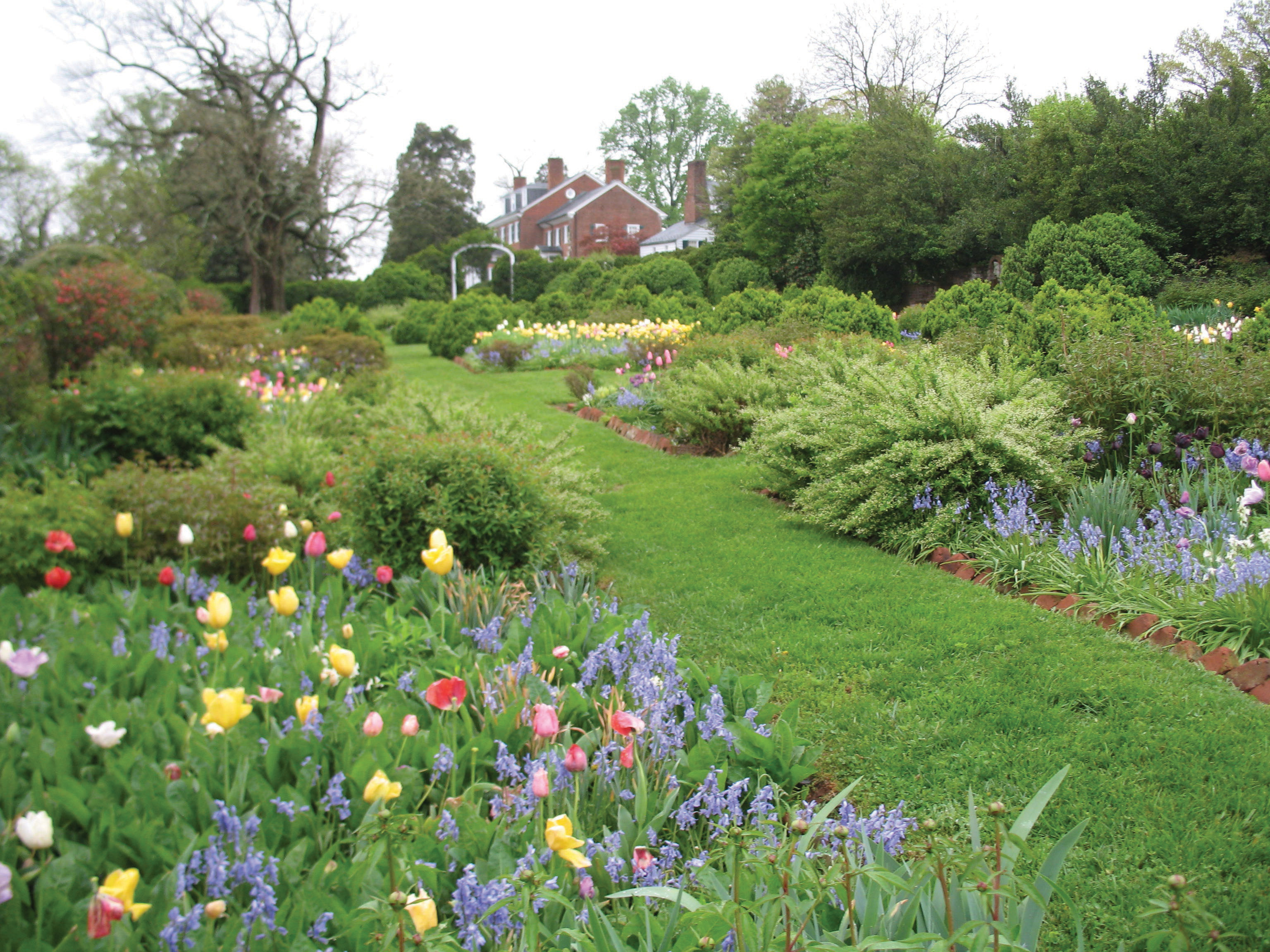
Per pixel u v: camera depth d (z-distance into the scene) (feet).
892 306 114.01
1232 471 17.87
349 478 17.98
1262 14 110.52
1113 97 92.38
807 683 13.05
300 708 9.36
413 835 7.25
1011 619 14.57
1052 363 28.19
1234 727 10.78
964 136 113.80
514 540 17.84
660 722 10.05
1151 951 6.91
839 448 20.99
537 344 70.13
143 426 26.11
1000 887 6.23
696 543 20.75
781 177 127.34
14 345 27.76
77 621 12.50
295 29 120.16
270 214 124.16
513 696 10.80
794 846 6.58
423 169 218.79
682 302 89.66
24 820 6.50
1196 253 86.17
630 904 7.88
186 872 7.38
